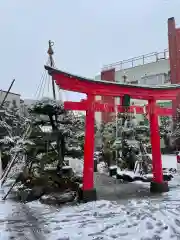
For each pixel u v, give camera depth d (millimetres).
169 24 23734
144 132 12492
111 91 8359
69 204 7602
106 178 12242
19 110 15359
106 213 6699
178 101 21047
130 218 6305
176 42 23203
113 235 5355
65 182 8656
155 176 9156
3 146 11148
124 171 12141
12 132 13688
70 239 5215
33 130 8852
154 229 5605
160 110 9211
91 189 7879
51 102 8461
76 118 9711
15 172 9859
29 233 5535
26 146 8594
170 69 23422
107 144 14469
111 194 8805
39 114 8984
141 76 26094
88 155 7973
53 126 9055
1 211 6992
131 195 8641
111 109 8508
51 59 9109
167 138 20422
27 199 7941
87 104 8023
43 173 8773
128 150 12195
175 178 11453
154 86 8789
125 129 12070
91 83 8039
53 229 5723
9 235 5445
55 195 7836
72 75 7680
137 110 9031
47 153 8852
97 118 22094
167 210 6828
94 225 5906
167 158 18812
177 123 19891
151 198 8172
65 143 9258
